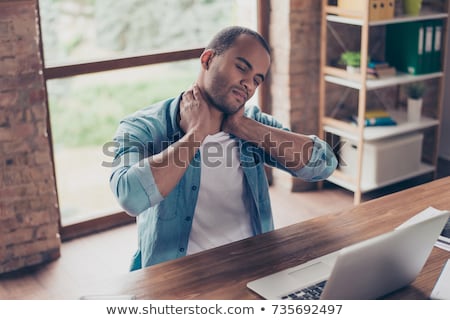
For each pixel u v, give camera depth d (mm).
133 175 1779
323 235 1939
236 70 1835
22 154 3115
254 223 2072
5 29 2920
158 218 1947
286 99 4023
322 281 1660
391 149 3916
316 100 4086
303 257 1803
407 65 3930
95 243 3551
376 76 3771
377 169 3896
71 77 3463
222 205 2025
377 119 3934
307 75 4008
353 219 2053
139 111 1997
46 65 3391
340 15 3799
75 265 3303
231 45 1834
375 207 2146
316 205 3971
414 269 1614
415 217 2039
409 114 4039
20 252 3242
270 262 1776
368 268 1455
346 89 4102
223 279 1690
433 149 4203
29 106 3070
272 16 3973
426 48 3867
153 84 3865
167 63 3770
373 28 4035
